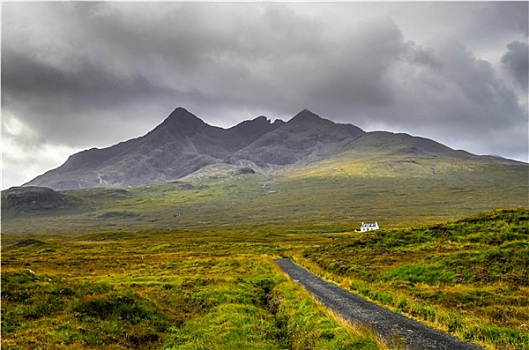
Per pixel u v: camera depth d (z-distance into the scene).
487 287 37.78
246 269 60.38
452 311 29.88
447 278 42.91
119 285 43.88
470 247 56.09
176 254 98.88
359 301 34.09
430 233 69.12
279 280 47.47
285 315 30.83
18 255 110.06
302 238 156.25
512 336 21.78
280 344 24.98
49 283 32.34
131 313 28.86
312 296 35.72
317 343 21.78
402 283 42.53
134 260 83.12
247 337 25.33
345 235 166.50
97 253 108.44
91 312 27.31
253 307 34.31
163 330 27.77
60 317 25.56
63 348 20.92
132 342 24.44
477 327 23.41
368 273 50.00
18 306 26.66
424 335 22.81
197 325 28.89
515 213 67.25
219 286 42.97
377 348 19.81
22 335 22.22
